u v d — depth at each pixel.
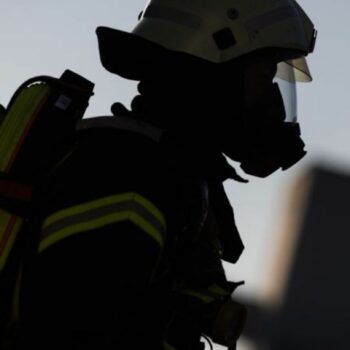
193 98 5.52
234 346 5.52
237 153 5.61
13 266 5.08
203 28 5.57
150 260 5.00
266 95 5.61
